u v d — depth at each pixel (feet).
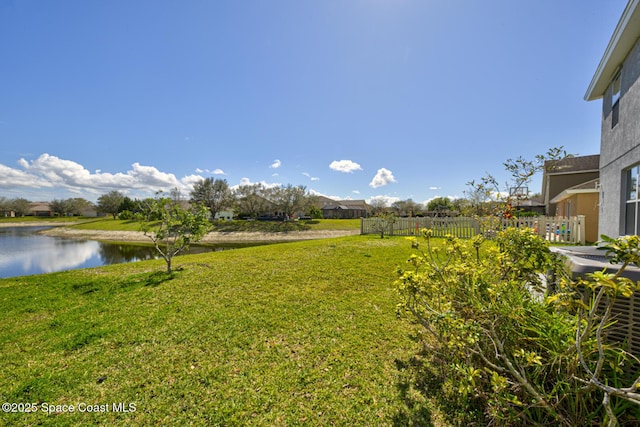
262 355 9.45
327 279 18.26
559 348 5.92
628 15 15.58
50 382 8.23
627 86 18.34
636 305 5.72
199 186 142.10
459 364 7.36
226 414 6.84
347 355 9.31
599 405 5.28
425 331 10.72
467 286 7.49
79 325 12.05
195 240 21.90
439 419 6.45
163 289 16.83
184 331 11.31
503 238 8.48
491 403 5.88
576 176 65.87
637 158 16.83
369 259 24.11
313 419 6.62
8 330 11.69
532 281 7.93
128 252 57.93
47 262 46.75
